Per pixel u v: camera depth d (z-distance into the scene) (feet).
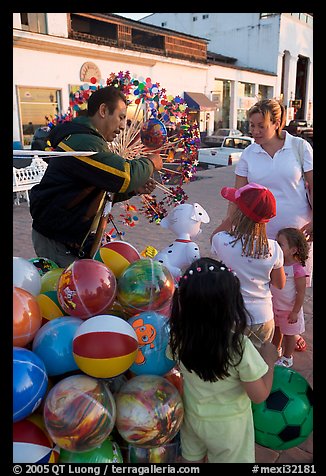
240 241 8.23
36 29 46.03
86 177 8.00
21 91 45.21
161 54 62.13
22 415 5.90
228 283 5.98
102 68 53.16
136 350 6.60
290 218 10.13
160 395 6.38
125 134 9.85
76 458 6.21
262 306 8.46
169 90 65.31
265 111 9.52
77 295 6.95
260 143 10.02
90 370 6.17
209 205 29.50
